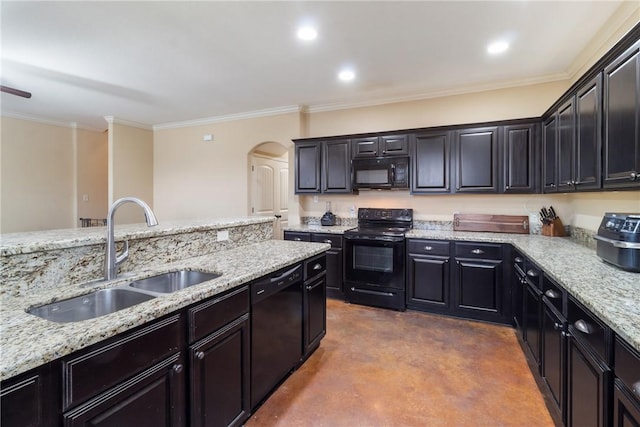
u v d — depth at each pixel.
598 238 1.99
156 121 5.49
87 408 1.00
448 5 2.17
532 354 2.30
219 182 5.30
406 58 2.99
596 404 1.27
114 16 2.31
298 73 3.36
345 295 3.83
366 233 3.67
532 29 2.46
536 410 1.91
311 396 2.06
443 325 3.17
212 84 3.68
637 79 1.54
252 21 2.38
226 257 2.18
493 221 3.65
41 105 4.55
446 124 3.94
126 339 1.12
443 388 2.14
